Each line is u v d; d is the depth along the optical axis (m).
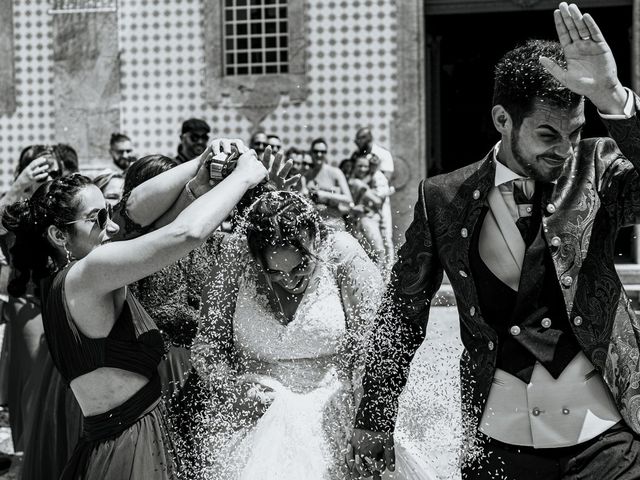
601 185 2.57
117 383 2.77
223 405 3.25
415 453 3.20
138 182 3.75
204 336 3.34
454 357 3.28
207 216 2.61
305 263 3.12
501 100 2.58
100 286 2.63
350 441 2.98
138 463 2.76
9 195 5.11
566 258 2.54
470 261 2.66
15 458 5.76
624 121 2.37
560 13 2.33
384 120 11.96
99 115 12.38
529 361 2.57
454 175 2.75
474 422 2.67
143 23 12.27
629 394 2.55
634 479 2.51
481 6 12.30
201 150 8.07
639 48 11.40
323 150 10.33
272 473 3.02
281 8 12.09
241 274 3.30
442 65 17.28
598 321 2.53
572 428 2.54
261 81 12.13
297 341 3.20
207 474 3.20
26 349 5.14
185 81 12.28
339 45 11.99
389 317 2.84
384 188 10.54
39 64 12.43
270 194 3.15
